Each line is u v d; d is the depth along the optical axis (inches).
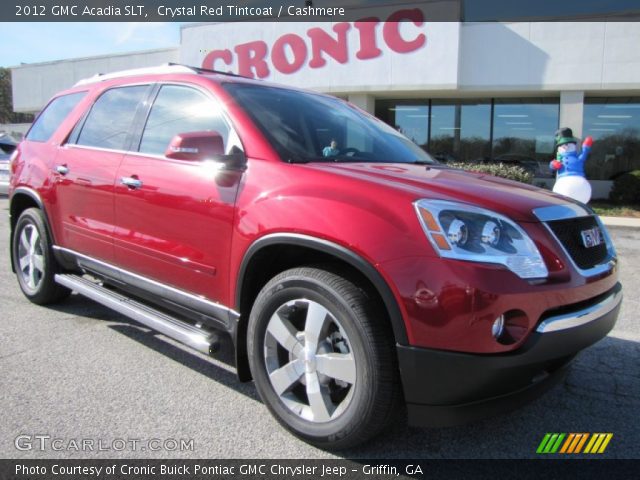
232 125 119.6
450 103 653.9
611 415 117.0
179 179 122.0
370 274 89.0
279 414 104.9
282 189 103.7
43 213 171.5
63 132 170.7
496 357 84.0
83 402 116.5
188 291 122.9
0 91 2507.4
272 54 638.5
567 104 561.6
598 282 99.1
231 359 143.1
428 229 87.4
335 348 98.7
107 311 179.5
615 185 563.2
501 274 85.1
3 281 215.8
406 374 87.7
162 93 140.5
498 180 119.9
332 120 140.4
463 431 109.3
